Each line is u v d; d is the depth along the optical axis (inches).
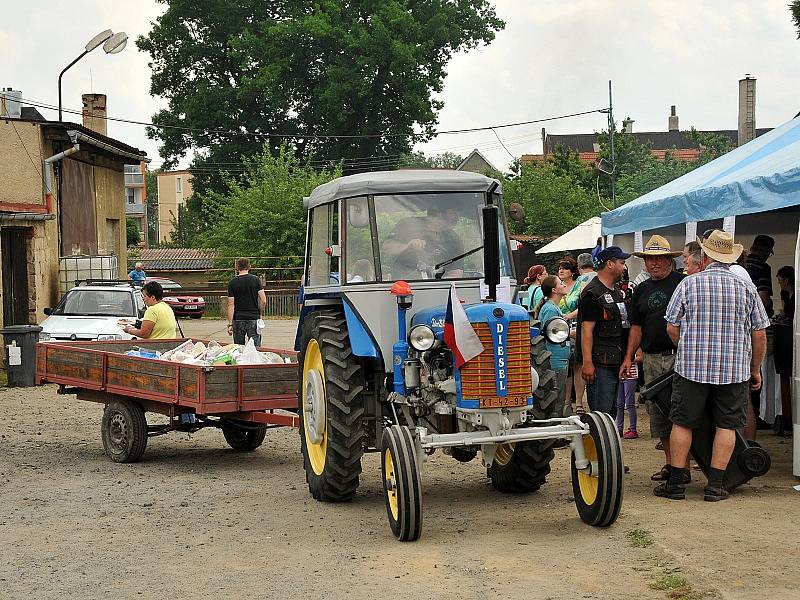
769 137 498.0
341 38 2143.2
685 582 229.9
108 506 344.2
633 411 452.4
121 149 1123.9
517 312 291.4
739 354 312.7
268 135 2225.6
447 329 291.0
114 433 438.3
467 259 337.4
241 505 342.6
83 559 275.3
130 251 2447.1
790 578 230.2
